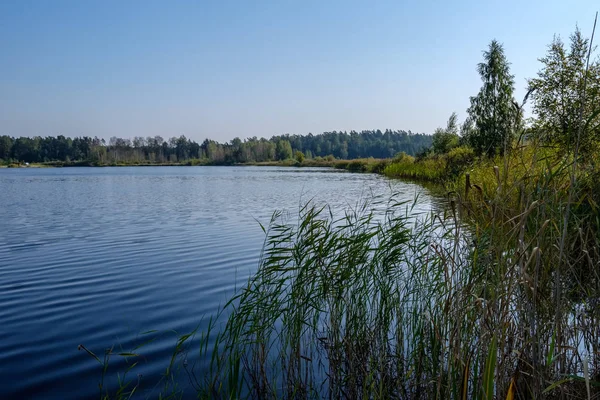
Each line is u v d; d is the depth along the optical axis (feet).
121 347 17.75
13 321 20.79
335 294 16.56
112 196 90.27
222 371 15.52
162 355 16.93
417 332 14.69
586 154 15.12
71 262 32.27
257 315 15.80
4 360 16.67
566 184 13.23
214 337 18.58
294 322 15.53
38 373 15.61
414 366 13.78
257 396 14.06
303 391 14.16
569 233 12.64
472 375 12.37
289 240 17.60
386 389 13.41
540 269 12.23
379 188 99.19
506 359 11.54
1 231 45.83
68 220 54.03
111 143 517.55
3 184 135.33
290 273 23.17
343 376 15.17
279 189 106.42
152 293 24.93
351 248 17.39
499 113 93.35
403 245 19.43
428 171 117.29
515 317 12.12
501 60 99.66
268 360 16.53
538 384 10.16
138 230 46.09
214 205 71.31
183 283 26.84
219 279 27.68
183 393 14.08
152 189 111.45
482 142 97.09
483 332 11.12
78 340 18.52
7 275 28.84
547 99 46.68
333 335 16.31
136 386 14.58
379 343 15.64
